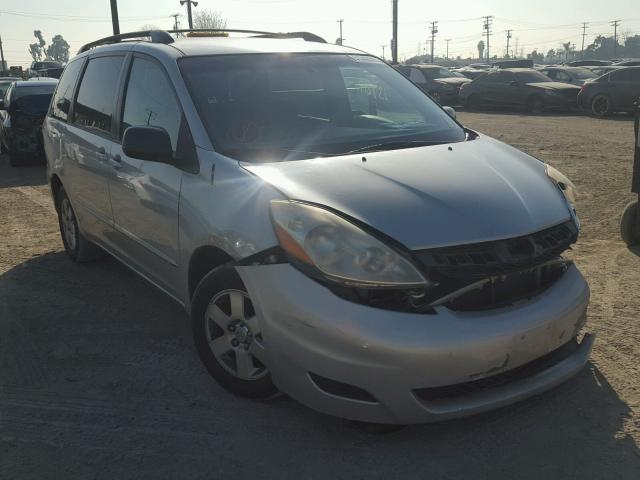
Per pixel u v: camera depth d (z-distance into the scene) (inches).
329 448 112.7
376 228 103.7
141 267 165.6
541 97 797.9
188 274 136.5
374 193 110.8
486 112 853.2
